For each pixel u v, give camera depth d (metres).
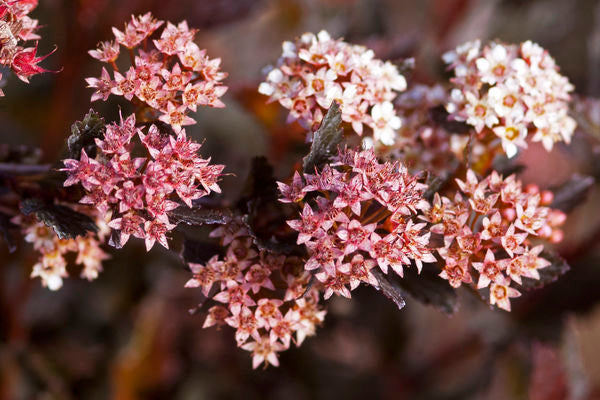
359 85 0.39
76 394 0.53
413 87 0.42
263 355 0.39
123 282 0.54
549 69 0.40
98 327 0.54
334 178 0.37
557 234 0.41
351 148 0.40
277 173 0.49
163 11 0.53
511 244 0.37
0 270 0.50
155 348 0.56
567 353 0.52
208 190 0.37
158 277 0.55
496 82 0.40
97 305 0.54
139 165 0.36
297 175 0.37
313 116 0.39
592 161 0.51
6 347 0.51
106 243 0.41
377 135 0.39
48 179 0.39
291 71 0.40
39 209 0.38
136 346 0.55
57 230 0.38
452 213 0.38
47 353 0.53
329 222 0.36
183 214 0.37
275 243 0.38
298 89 0.39
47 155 0.53
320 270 0.36
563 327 0.52
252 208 0.39
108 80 0.38
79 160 0.37
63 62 0.53
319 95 0.39
